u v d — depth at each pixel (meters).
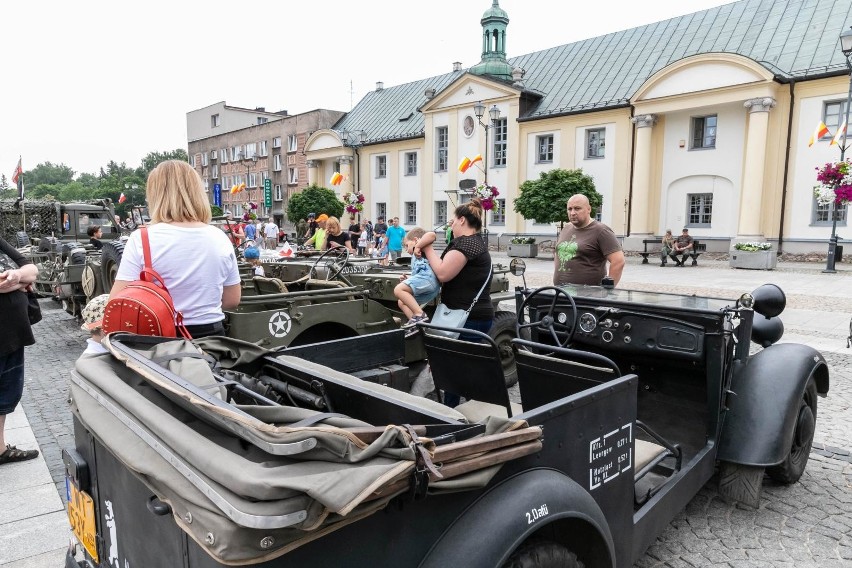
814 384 3.65
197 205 2.84
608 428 2.13
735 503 3.40
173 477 1.38
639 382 3.51
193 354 2.11
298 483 1.19
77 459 2.06
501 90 29.77
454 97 32.19
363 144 37.81
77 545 2.24
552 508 1.72
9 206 16.25
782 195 22.20
